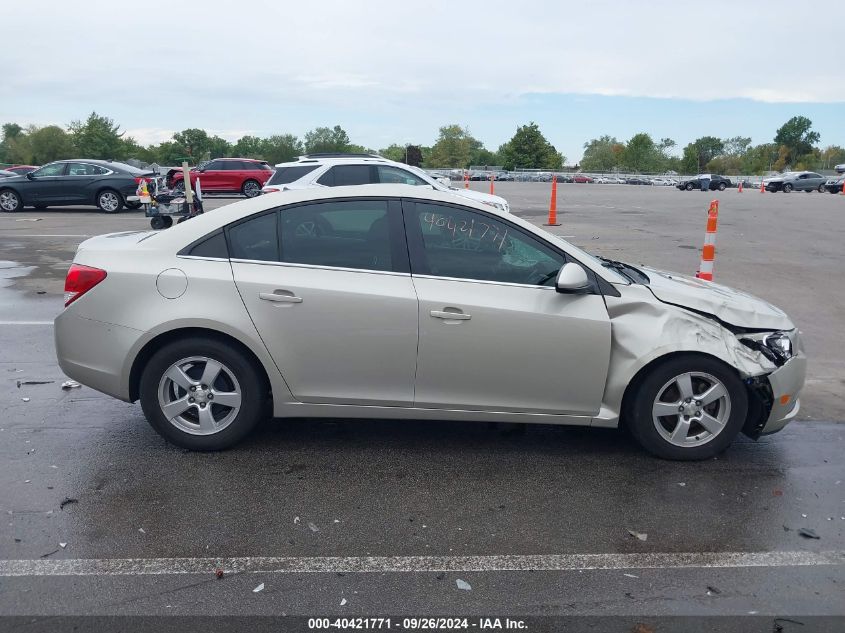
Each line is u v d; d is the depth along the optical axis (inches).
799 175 1902.1
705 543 136.8
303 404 168.6
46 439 179.8
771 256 513.7
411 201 169.6
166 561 127.4
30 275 406.3
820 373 251.1
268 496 152.3
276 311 163.0
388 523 142.3
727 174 4377.5
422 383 166.7
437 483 160.2
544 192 1537.9
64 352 170.7
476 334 163.2
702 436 171.8
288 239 167.8
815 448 183.5
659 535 139.3
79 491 152.6
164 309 163.9
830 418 205.8
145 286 164.6
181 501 149.3
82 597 116.6
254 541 134.6
